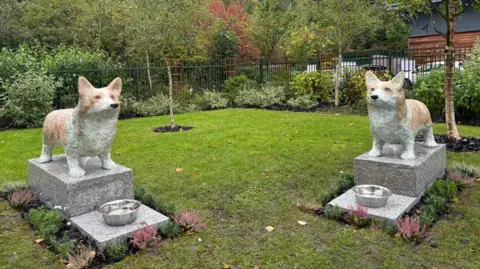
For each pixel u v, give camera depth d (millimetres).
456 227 3721
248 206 4457
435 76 10695
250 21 20391
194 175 5633
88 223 3691
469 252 3246
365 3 12859
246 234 3725
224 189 5035
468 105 9680
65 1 19094
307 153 6699
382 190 4176
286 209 4344
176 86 16000
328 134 8367
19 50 13406
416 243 3404
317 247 3408
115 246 3307
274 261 3186
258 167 5945
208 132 9008
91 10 17031
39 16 18797
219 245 3496
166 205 4262
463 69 10797
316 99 14203
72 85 12680
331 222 3930
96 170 4242
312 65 16172
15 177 5711
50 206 4305
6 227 3943
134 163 6352
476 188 4754
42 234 3670
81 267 3084
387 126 4398
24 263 3227
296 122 10211
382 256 3211
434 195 4332
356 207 3990
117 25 16312
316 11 13555
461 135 7871
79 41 17547
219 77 17547
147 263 3184
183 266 3137
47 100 11336
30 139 8812
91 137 3979
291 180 5344
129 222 3662
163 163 6309
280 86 15555
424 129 4898
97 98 3844
